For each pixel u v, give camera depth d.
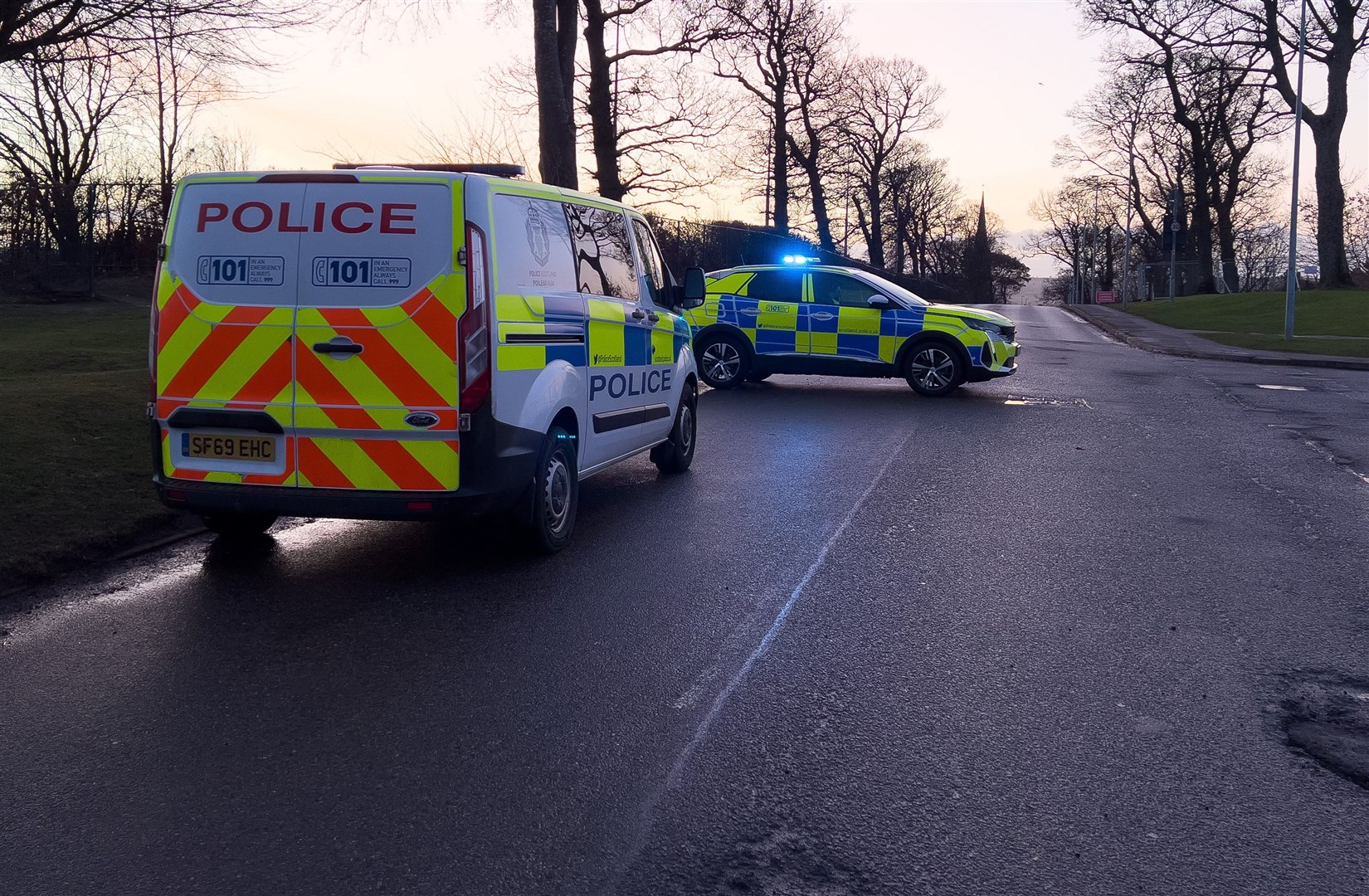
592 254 6.91
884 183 61.19
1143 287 58.06
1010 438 10.79
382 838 3.06
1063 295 98.69
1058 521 7.15
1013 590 5.57
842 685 4.25
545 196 6.29
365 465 5.46
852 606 5.28
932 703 4.08
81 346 15.33
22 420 8.01
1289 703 4.11
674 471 8.82
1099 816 3.22
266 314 5.48
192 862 2.94
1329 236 37.78
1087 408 13.29
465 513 5.44
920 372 14.24
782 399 14.00
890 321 14.24
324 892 2.80
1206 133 50.28
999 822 3.18
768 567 5.97
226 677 4.30
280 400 5.48
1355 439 10.97
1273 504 7.73
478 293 5.38
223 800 3.29
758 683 4.27
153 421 5.67
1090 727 3.87
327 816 3.19
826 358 14.48
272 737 3.74
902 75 55.28
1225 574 5.89
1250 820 3.21
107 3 9.65
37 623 4.93
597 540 6.59
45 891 2.79
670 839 3.07
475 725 3.85
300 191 5.50
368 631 4.86
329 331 5.43
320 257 5.46
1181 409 13.35
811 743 3.71
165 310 5.61
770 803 3.29
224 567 5.88
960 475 8.77
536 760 3.57
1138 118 55.25
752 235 29.59
